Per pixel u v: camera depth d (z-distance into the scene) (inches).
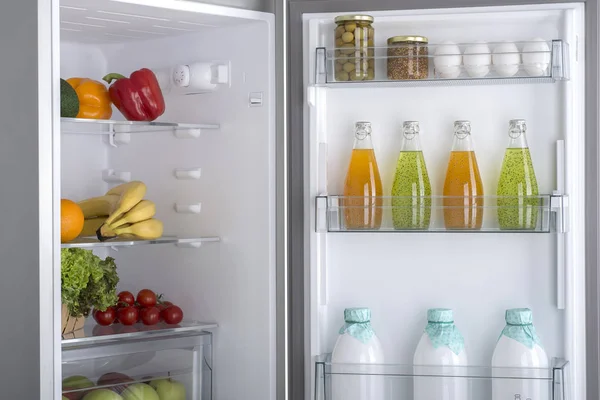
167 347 78.4
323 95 81.1
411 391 80.1
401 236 81.0
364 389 78.0
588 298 76.0
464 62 76.6
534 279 79.2
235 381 81.6
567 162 76.2
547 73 75.5
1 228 69.0
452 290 80.6
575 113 76.5
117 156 90.7
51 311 65.6
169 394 78.0
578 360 76.6
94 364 74.7
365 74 77.2
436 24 79.7
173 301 86.3
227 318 82.1
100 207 79.5
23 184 66.5
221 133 82.3
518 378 74.5
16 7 67.1
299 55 79.7
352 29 77.1
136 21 77.3
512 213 76.6
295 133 79.8
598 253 75.7
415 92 80.8
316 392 76.0
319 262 80.3
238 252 81.4
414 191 78.4
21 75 66.5
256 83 79.5
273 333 79.6
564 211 74.8
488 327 80.1
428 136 80.8
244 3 76.7
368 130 79.3
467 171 77.9
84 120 70.9
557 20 77.8
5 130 68.4
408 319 81.0
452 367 77.1
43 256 65.1
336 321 82.0
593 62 75.4
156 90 78.8
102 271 76.2
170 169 86.3
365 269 81.4
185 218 85.1
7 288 68.4
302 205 80.0
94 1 69.3
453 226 77.3
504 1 76.4
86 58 88.2
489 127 79.9
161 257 87.4
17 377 67.5
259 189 79.8
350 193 79.0
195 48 83.1
